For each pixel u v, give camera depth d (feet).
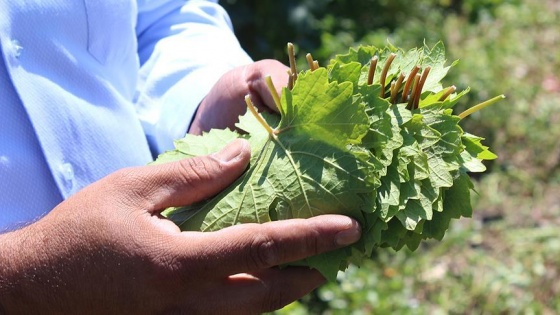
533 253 5.34
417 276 5.08
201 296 1.82
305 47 6.70
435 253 5.29
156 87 2.43
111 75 2.22
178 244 1.77
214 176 1.85
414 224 1.84
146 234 1.77
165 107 2.41
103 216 1.77
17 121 1.99
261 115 2.01
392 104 1.93
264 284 1.86
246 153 1.88
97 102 2.14
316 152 1.87
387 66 1.93
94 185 1.83
